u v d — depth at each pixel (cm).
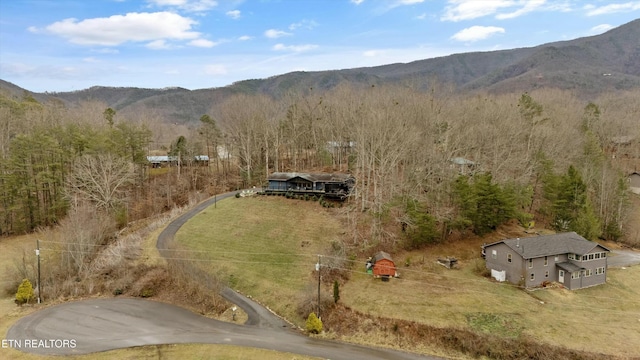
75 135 6669
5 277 4497
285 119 9238
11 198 5909
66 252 4566
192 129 12231
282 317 3762
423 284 4103
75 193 5691
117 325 3597
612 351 2997
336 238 5034
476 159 5994
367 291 3953
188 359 3041
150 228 5544
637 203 7231
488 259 4506
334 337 3425
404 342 3312
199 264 4488
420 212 4966
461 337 3256
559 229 5441
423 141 6081
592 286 4234
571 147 7000
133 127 7862
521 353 3097
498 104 8550
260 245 4959
